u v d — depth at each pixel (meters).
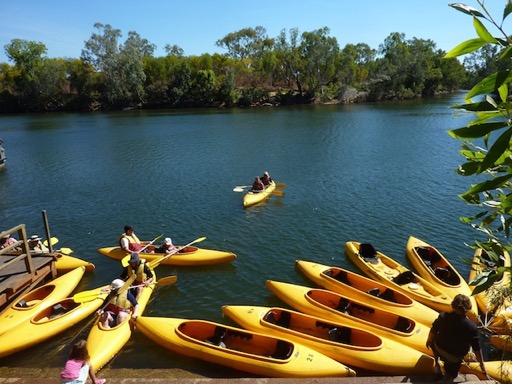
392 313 10.36
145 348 9.88
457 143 36.00
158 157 33.91
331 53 82.62
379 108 71.75
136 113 77.00
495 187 2.68
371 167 28.22
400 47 93.44
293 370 8.54
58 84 88.62
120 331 10.02
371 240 16.28
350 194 22.20
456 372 6.93
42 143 42.66
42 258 12.88
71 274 13.10
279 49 88.06
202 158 33.00
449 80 107.25
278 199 21.62
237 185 24.67
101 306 11.55
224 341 9.84
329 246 15.80
